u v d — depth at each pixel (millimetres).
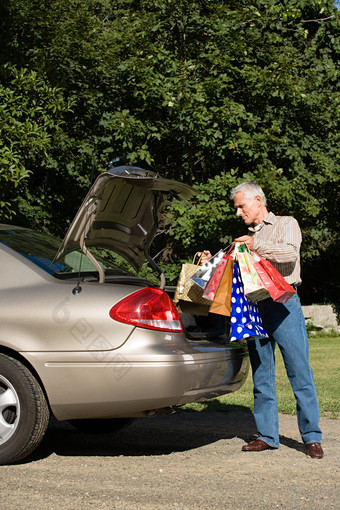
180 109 10992
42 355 3695
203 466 3809
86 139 12008
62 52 11484
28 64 10602
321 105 12680
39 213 12336
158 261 12844
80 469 3727
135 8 13312
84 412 3703
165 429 5035
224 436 4758
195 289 4219
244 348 4355
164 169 12906
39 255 4113
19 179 8102
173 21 11539
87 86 11852
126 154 11734
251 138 11203
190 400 3752
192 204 11398
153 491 3277
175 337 3734
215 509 2994
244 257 3938
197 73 11727
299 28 12977
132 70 11320
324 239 16750
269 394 4301
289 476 3584
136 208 4293
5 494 3213
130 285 3838
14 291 3842
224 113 11148
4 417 3771
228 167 12672
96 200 3766
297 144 12578
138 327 3652
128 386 3609
